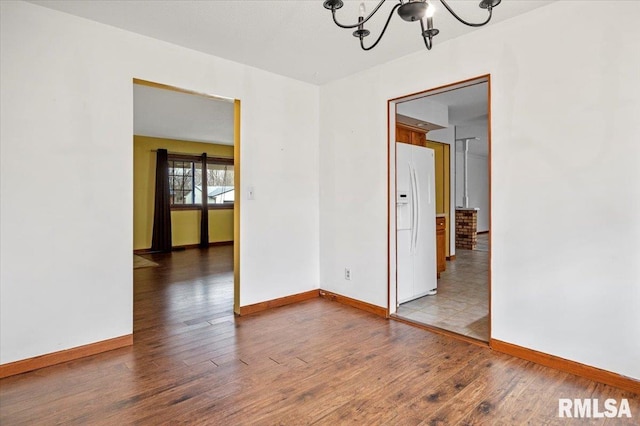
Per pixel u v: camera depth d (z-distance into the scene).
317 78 3.90
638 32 2.05
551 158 2.40
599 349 2.22
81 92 2.57
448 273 5.54
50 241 2.45
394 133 3.51
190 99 4.61
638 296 2.08
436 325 3.23
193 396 2.05
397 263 3.77
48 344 2.44
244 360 2.52
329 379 2.25
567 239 2.34
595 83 2.21
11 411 1.90
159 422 1.81
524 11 2.47
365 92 3.64
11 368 2.30
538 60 2.44
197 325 3.24
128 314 2.79
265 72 3.67
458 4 2.37
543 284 2.45
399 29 2.72
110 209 2.71
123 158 2.78
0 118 2.26
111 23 2.66
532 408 1.94
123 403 1.98
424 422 1.81
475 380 2.24
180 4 2.39
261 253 3.68
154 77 2.92
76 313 2.56
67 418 1.85
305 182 4.08
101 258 2.67
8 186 2.30
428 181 4.32
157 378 2.26
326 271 4.14
